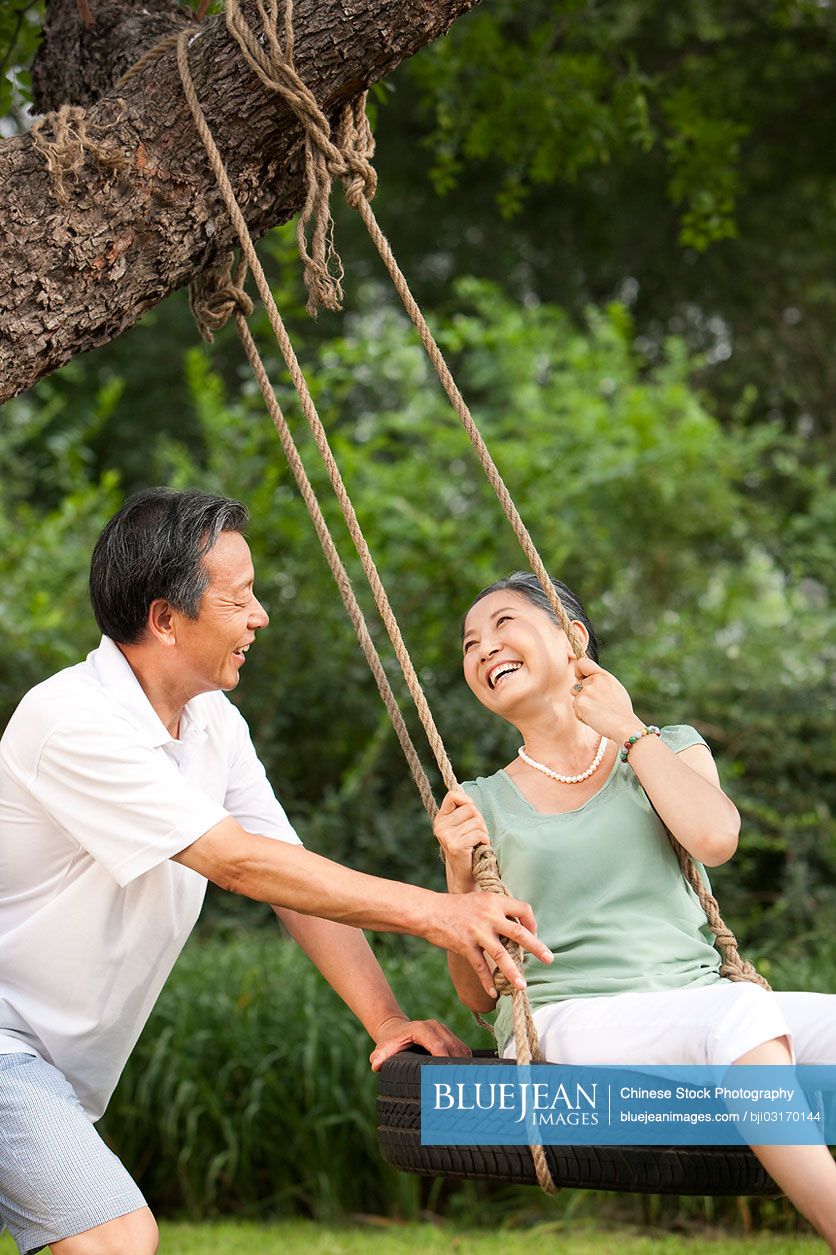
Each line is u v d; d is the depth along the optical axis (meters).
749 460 10.36
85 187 2.65
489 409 10.73
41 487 12.53
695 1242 4.48
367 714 7.56
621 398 10.20
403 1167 2.51
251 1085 5.12
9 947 2.63
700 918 2.76
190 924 2.75
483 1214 4.93
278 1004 5.34
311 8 2.68
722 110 8.05
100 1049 2.72
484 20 5.79
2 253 2.61
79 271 2.64
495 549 8.23
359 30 2.67
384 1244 4.54
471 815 2.62
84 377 13.32
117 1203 2.40
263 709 7.66
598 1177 2.35
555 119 5.71
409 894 2.48
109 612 2.69
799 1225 4.70
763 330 13.03
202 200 2.73
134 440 13.21
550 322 12.27
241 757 2.99
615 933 2.65
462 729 7.41
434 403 9.45
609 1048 2.45
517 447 8.87
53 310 2.63
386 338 8.94
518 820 2.78
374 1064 2.76
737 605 9.83
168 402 13.29
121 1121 5.12
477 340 10.07
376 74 2.75
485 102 5.79
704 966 2.66
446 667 7.77
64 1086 2.53
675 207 12.69
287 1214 5.04
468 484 8.65
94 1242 2.37
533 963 2.69
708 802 2.60
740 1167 2.34
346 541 7.77
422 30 2.71
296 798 7.80
